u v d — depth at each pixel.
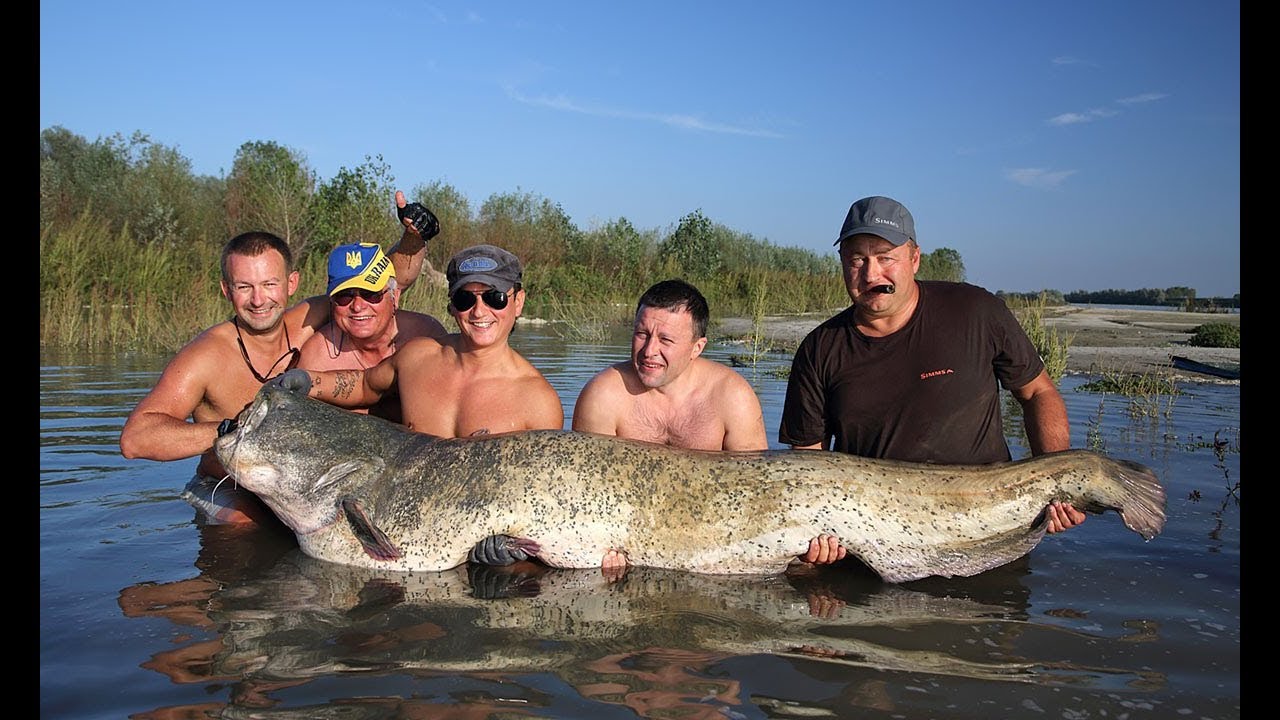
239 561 4.04
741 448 4.59
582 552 4.08
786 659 3.03
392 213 23.44
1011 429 7.14
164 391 4.75
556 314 21.73
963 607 3.57
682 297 4.37
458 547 4.04
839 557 4.07
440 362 4.79
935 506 4.05
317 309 5.44
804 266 42.41
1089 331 18.84
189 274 17.52
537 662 2.96
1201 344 15.29
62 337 12.83
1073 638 3.22
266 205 23.81
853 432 4.73
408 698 2.67
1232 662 3.01
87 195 31.11
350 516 4.02
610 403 4.68
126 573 3.80
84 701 2.61
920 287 4.68
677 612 3.50
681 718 2.58
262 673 2.83
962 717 2.61
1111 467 4.06
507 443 4.24
